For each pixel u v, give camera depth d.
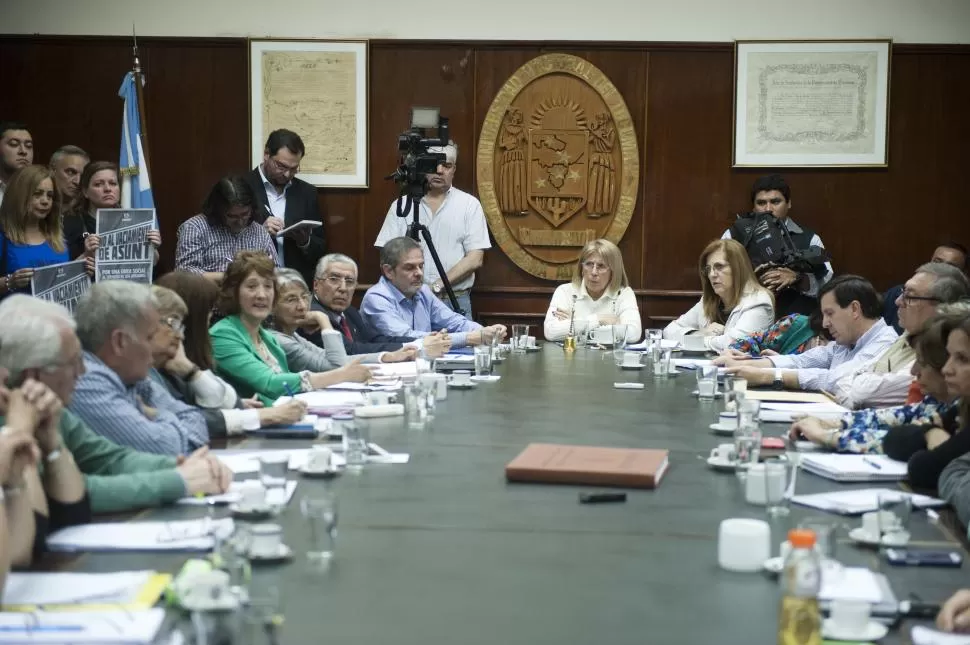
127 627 1.62
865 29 7.30
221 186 6.18
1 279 5.12
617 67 7.41
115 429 2.74
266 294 4.23
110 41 7.32
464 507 2.41
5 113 7.33
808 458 2.93
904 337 4.32
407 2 7.38
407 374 4.75
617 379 4.79
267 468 2.35
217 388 3.48
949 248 6.41
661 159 7.45
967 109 7.30
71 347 2.32
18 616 1.67
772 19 7.33
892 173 7.36
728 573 1.96
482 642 1.61
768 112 7.36
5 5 7.30
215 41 7.33
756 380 4.80
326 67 7.35
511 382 4.64
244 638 1.54
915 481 2.70
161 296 3.18
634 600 1.80
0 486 1.92
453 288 7.34
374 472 2.76
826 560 1.89
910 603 1.78
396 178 6.44
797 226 7.22
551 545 2.12
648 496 2.54
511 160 7.48
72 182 6.29
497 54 7.41
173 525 2.20
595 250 6.63
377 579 1.90
